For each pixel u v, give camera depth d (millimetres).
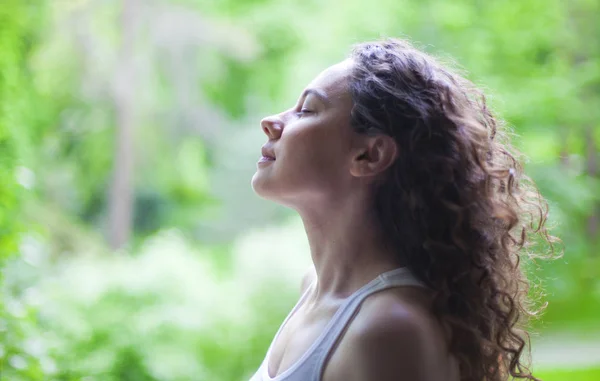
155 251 7184
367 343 1146
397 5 8469
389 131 1269
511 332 1329
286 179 1313
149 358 5445
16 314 2873
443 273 1239
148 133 11914
